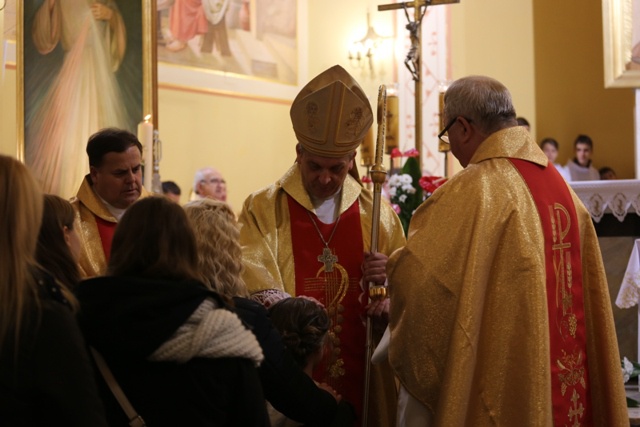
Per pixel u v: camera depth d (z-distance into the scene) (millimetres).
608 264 4949
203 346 2004
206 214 2531
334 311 3211
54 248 2230
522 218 2680
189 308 2008
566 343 2756
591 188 4875
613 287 4941
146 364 2016
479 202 2676
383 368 3252
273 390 2434
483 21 9992
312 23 10047
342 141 3121
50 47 5887
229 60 9242
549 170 2848
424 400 2676
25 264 1760
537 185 2762
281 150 9742
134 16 6094
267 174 9578
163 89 8617
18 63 5699
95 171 3285
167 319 1975
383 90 3211
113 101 6117
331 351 3172
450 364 2576
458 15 9914
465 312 2586
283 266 3211
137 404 2018
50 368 1727
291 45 9859
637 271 4098
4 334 1709
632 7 7328
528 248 2652
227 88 9195
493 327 2629
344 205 3303
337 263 3240
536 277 2629
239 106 9305
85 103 6090
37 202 1806
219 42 9148
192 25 8875
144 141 5098
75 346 1769
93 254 3219
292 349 2660
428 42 9914
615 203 4852
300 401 2463
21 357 1715
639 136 7363
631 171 10094
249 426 2086
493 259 2662
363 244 3287
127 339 1968
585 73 10180
